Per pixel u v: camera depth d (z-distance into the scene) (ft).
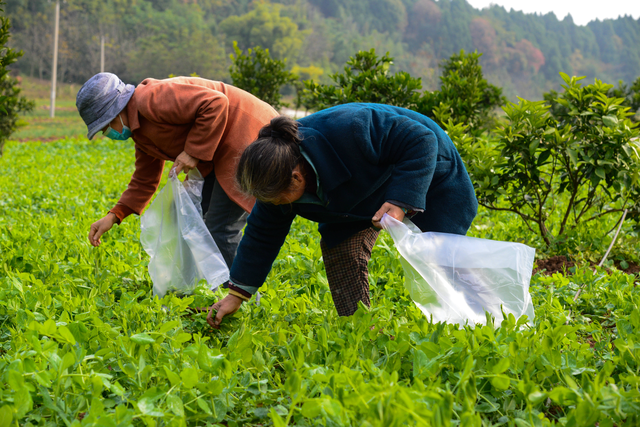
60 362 6.16
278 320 9.11
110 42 246.88
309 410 5.31
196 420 6.32
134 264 12.32
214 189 10.59
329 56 378.94
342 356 7.36
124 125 9.76
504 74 454.81
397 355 7.29
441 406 4.96
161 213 9.94
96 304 9.29
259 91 39.65
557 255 15.76
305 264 11.85
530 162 15.20
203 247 9.67
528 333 7.48
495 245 7.82
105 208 20.81
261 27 320.91
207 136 9.52
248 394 6.89
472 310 7.84
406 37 492.54
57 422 6.07
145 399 5.64
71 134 78.43
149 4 313.73
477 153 15.93
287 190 7.08
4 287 10.18
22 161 37.63
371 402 5.35
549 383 6.99
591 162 14.14
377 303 10.64
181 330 8.39
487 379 6.64
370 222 8.71
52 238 14.85
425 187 7.33
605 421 5.45
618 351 7.97
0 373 6.57
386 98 23.45
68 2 276.21
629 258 15.40
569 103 14.99
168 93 9.53
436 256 7.61
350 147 7.32
